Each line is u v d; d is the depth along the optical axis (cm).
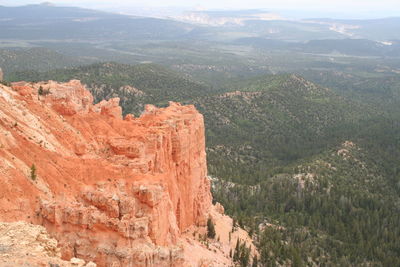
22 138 7462
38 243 5275
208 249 10419
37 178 6862
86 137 9194
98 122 9825
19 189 6462
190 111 12419
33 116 8381
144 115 11794
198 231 11062
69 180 7275
